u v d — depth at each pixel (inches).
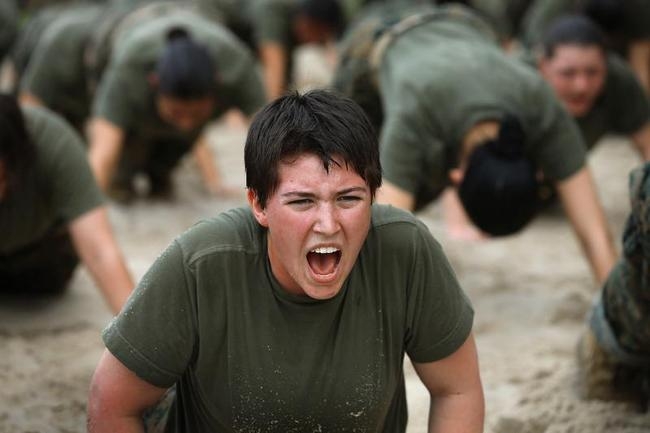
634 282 246.8
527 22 639.1
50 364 307.6
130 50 426.9
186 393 202.1
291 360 188.5
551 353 321.7
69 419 269.9
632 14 529.3
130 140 482.0
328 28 627.8
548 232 474.3
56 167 297.9
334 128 171.5
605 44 395.9
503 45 567.5
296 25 633.0
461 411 200.4
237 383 189.8
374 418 195.9
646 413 277.9
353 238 174.9
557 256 437.7
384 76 348.2
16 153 286.2
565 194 324.2
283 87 646.5
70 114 530.6
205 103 406.9
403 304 190.5
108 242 299.9
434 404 203.9
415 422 272.1
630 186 238.4
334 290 176.9
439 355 195.9
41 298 371.6
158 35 429.7
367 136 174.7
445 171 316.2
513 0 655.8
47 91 509.7
